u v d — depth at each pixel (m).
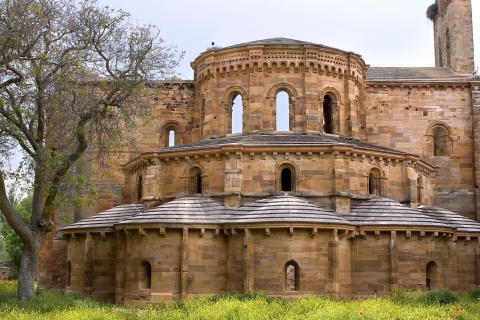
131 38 31.00
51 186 29.36
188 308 26.08
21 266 29.16
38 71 27.06
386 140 46.28
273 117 38.62
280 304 26.70
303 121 38.50
